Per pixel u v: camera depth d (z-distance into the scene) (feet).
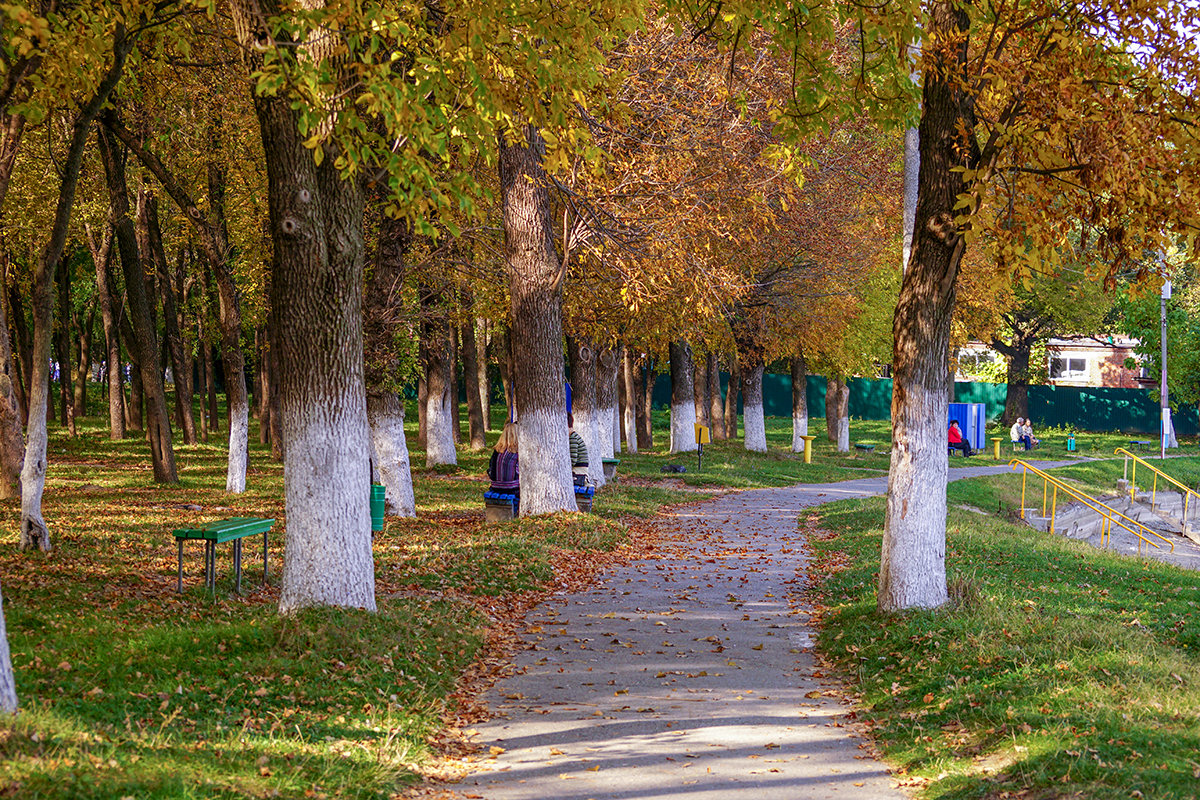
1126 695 23.63
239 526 38.45
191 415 113.60
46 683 22.99
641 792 19.84
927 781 20.34
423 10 30.66
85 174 77.56
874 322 126.93
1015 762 19.94
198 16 47.16
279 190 30.53
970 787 19.29
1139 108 29.45
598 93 37.01
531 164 60.54
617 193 61.77
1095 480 122.31
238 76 56.39
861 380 234.58
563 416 62.64
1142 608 41.01
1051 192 30.94
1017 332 191.72
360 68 26.37
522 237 61.11
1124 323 174.29
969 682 26.30
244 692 24.23
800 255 104.27
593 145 34.58
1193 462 146.00
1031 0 31.24
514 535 53.67
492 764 21.80
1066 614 35.83
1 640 19.16
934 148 34.35
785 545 58.95
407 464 64.59
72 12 35.78
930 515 35.73
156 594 36.42
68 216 44.65
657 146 61.72
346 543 31.71
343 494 31.68
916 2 32.01
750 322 113.29
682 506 76.95
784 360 238.07
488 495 61.62
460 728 24.59
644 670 30.50
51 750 17.44
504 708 26.37
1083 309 172.24
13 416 64.75
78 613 31.71
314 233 30.86
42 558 41.52
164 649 26.61
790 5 34.14
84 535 49.11
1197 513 108.78
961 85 32.04
